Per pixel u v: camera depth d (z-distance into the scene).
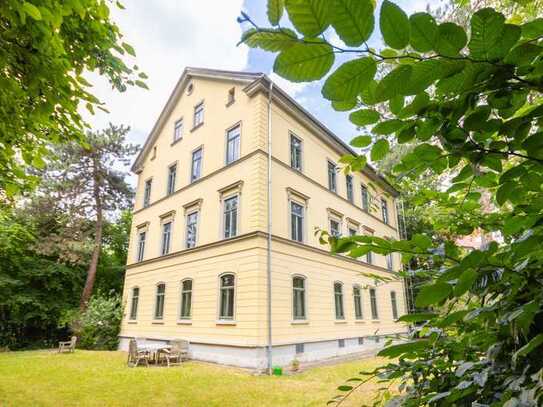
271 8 0.59
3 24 2.38
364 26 0.57
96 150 16.89
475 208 1.45
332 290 12.02
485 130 0.82
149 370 8.42
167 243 13.50
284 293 9.86
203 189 12.19
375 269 15.17
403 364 1.13
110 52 3.12
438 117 0.83
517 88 0.72
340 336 11.68
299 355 9.68
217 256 10.66
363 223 15.35
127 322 14.16
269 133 10.88
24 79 2.69
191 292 11.34
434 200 1.59
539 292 0.77
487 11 0.57
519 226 0.86
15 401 5.45
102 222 18.06
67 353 12.25
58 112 3.18
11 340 14.74
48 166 15.84
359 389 5.78
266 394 5.87
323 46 0.59
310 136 13.09
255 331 8.76
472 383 0.87
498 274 0.76
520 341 0.88
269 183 10.18
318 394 5.78
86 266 18.41
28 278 15.88
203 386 6.55
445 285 0.73
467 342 1.00
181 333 11.13
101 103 2.98
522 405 0.67
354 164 1.36
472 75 0.67
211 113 12.95
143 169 16.75
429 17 0.57
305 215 11.67
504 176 0.91
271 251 9.82
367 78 0.62
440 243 0.91
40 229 16.78
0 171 3.52
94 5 2.71
